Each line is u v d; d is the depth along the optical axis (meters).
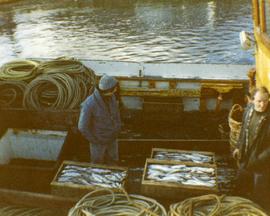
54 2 29.28
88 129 4.58
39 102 6.46
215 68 7.48
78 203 4.03
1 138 5.64
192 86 6.87
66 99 6.18
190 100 7.01
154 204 4.05
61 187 4.30
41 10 26.81
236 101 6.98
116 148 5.06
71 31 21.53
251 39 5.44
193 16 23.72
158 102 6.78
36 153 5.98
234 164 5.38
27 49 18.67
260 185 4.12
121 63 7.85
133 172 5.31
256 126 3.84
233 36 19.38
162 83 6.92
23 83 6.68
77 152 5.78
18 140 5.94
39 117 6.02
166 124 6.72
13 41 20.02
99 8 27.03
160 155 4.79
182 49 17.80
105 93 4.40
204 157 4.73
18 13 26.11
